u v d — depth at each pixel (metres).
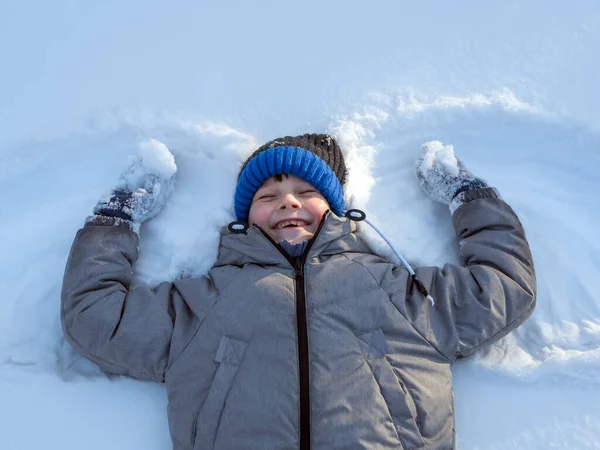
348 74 1.79
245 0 1.88
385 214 1.63
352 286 1.36
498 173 1.70
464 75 1.79
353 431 1.21
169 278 1.56
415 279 1.41
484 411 1.40
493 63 1.80
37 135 1.69
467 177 1.59
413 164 1.70
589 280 1.56
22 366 1.46
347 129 1.70
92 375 1.47
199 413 1.28
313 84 1.78
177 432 1.30
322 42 1.83
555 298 1.54
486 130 1.72
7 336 1.50
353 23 1.85
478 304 1.38
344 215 1.54
